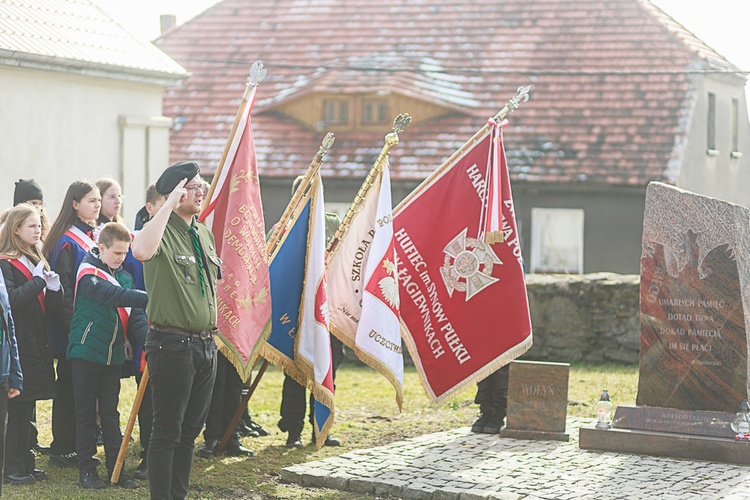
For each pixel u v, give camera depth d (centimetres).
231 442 1002
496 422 1095
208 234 791
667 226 1020
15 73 1617
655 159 2425
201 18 3044
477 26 2828
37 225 870
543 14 2816
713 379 1001
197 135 2692
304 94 2645
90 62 1716
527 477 897
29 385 859
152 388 751
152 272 742
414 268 1041
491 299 1030
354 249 1016
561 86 2612
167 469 749
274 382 1438
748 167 3177
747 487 863
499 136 1032
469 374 1033
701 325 1007
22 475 866
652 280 1025
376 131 2609
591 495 836
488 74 2680
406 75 2673
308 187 982
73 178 1738
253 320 917
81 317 866
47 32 1720
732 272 995
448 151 2519
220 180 923
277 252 979
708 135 2755
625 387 1362
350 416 1214
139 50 1914
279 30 2950
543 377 1055
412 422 1175
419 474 906
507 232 1035
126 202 1848
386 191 1003
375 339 981
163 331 743
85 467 866
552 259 2462
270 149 2627
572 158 2453
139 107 1881
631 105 2544
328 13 2967
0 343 733
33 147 1655
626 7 2780
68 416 927
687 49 2661
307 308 962
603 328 1584
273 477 923
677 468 932
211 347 766
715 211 1002
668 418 997
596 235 2434
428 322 1040
